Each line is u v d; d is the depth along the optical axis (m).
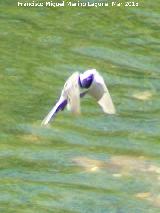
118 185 19.28
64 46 26.88
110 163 20.33
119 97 24.14
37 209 18.02
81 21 28.73
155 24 29.03
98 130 22.27
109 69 25.69
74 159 20.52
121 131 22.27
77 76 12.08
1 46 26.50
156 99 24.11
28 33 27.55
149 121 22.83
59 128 22.16
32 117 22.50
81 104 23.61
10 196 18.59
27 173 19.73
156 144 21.52
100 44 27.25
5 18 28.50
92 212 17.98
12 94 23.67
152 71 25.91
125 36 28.06
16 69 25.05
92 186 19.17
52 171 19.88
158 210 18.09
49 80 24.62
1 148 20.91
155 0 30.78
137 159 20.61
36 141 21.39
